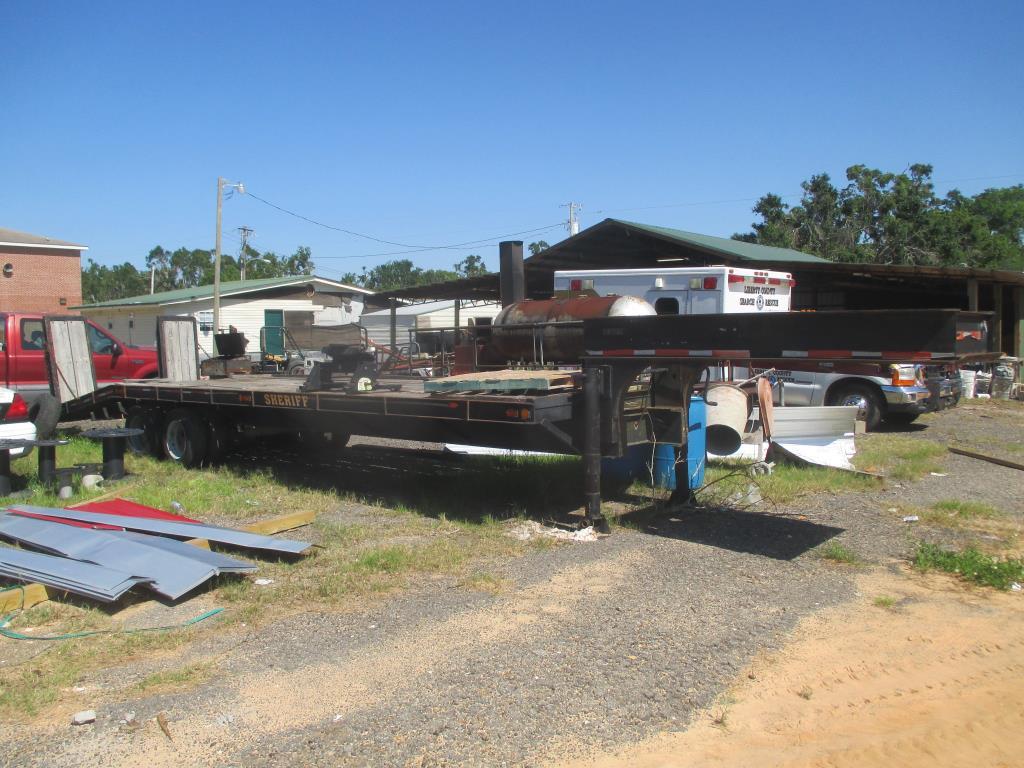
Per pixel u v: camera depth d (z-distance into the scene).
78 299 39.81
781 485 8.46
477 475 9.09
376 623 4.80
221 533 6.41
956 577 5.71
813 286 20.94
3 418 9.09
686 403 7.28
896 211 38.72
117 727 3.60
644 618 4.89
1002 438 12.46
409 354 10.22
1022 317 19.81
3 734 3.55
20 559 5.60
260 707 3.78
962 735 3.59
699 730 3.60
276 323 31.91
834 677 4.14
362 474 9.64
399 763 3.31
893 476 9.27
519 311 8.52
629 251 20.64
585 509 7.05
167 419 10.64
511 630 4.69
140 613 5.01
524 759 3.34
